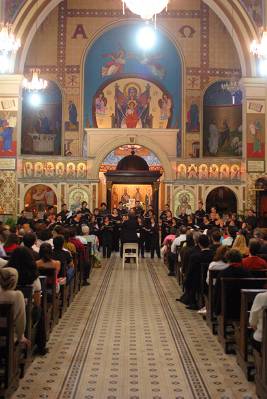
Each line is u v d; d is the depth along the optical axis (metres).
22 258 8.12
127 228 20.92
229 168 29.02
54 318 10.66
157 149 29.33
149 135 29.48
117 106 31.00
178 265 16.70
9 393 6.61
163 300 13.95
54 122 30.81
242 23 28.11
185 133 30.84
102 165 32.25
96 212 25.77
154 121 31.03
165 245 21.31
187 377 7.67
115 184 31.44
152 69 31.17
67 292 12.56
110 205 29.83
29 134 30.56
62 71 30.95
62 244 11.95
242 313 7.77
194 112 30.94
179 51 31.12
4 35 22.66
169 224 24.75
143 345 9.46
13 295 6.83
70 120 30.83
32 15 28.33
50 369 7.98
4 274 6.84
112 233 25.62
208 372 7.91
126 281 17.17
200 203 26.00
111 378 7.60
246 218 23.50
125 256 20.61
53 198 28.89
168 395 6.92
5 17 27.19
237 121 30.39
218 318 9.80
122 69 31.17
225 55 31.16
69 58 31.00
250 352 7.91
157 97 31.08
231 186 28.75
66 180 28.92
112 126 30.92
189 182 29.08
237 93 30.41
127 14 31.08
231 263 9.32
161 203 30.16
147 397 6.84
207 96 31.02
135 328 10.79
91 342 9.63
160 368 8.10
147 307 13.01
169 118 30.98
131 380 7.52
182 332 10.47
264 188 26.00
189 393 7.00
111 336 10.10
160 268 20.45
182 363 8.37
